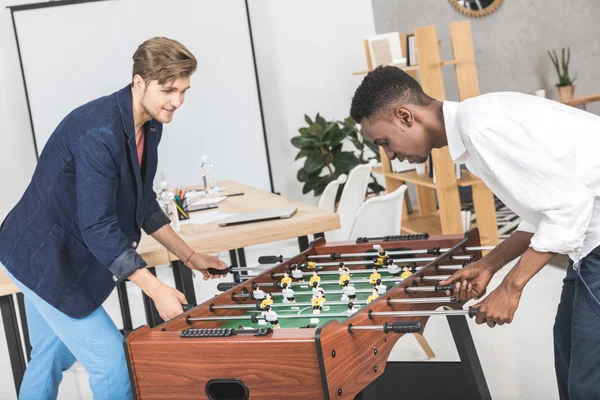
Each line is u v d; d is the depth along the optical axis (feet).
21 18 21.71
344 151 23.73
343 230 14.84
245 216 11.91
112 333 8.52
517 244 7.57
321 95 24.82
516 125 6.22
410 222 20.85
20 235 8.31
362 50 24.89
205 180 15.90
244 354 6.31
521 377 11.39
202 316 7.56
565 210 6.12
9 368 14.93
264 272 8.63
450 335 13.39
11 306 10.76
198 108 23.02
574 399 6.91
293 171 24.93
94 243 7.85
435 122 6.91
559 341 7.68
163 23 22.49
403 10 24.99
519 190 6.26
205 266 9.59
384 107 6.95
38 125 22.18
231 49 22.97
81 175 7.82
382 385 10.01
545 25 25.95
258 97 23.29
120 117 7.95
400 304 7.25
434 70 16.87
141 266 7.93
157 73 7.77
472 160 6.61
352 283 8.55
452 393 9.59
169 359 6.63
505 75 26.08
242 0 22.84
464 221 17.90
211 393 6.76
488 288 15.78
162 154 23.02
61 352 9.70
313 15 24.49
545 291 15.05
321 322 7.23
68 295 8.25
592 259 6.63
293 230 11.17
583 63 26.30
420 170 19.76
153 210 9.52
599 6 26.03
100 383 8.54
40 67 21.97
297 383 6.19
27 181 23.09
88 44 22.13
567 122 6.46
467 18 25.48
